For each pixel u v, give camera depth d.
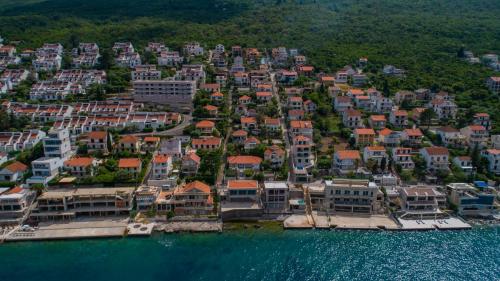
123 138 188.12
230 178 168.75
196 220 147.75
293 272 122.31
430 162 173.62
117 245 134.75
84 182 160.00
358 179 162.12
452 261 127.19
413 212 151.38
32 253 130.62
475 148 175.88
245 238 139.12
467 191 156.25
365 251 132.38
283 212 152.00
